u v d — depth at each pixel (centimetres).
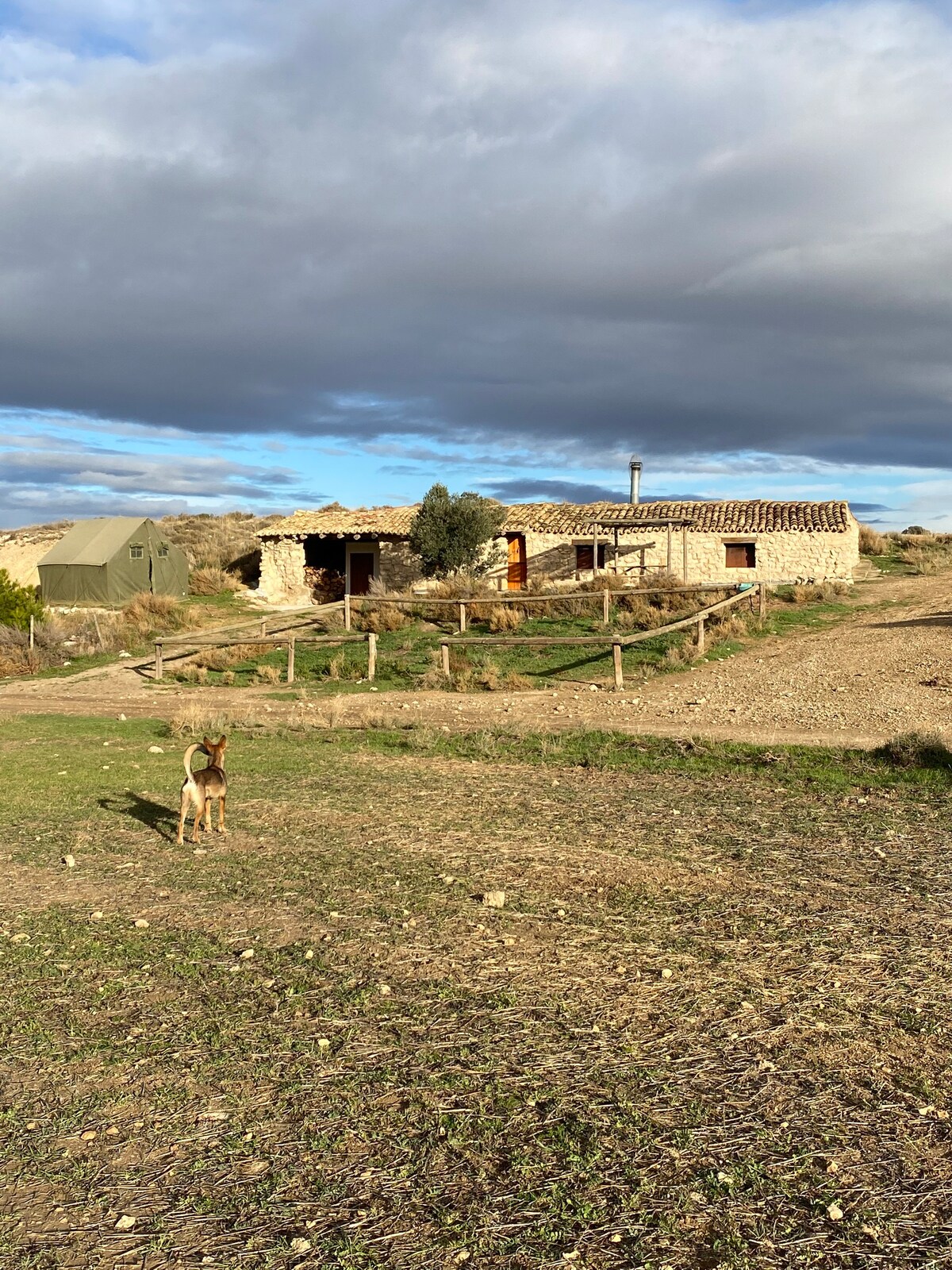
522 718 1830
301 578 4094
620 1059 473
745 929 658
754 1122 415
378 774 1282
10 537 5284
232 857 867
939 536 4644
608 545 3678
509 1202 367
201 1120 426
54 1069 473
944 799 1062
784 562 3503
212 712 1911
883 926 660
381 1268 333
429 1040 497
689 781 1209
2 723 1878
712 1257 336
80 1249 344
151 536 3909
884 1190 369
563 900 727
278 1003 546
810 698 1834
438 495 3697
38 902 745
